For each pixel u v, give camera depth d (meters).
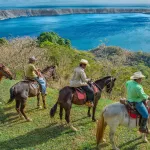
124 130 9.75
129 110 7.87
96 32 132.75
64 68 21.50
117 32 132.12
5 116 10.76
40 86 10.76
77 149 8.59
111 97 16.61
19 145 8.74
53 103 12.34
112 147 8.39
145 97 7.59
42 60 21.98
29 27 157.38
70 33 130.12
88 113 10.81
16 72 20.38
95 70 21.47
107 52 59.41
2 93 13.09
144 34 124.88
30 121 10.36
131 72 21.95
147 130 8.30
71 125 9.61
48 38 56.94
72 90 9.15
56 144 8.84
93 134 9.46
